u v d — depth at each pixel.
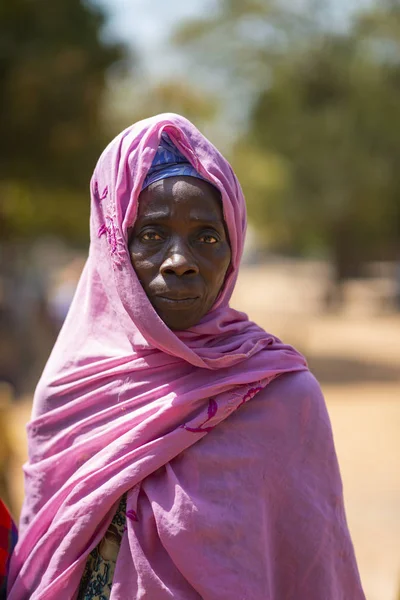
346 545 1.80
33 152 13.91
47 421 1.84
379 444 9.51
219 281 1.73
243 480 1.70
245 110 24.06
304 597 1.75
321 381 14.77
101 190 1.80
